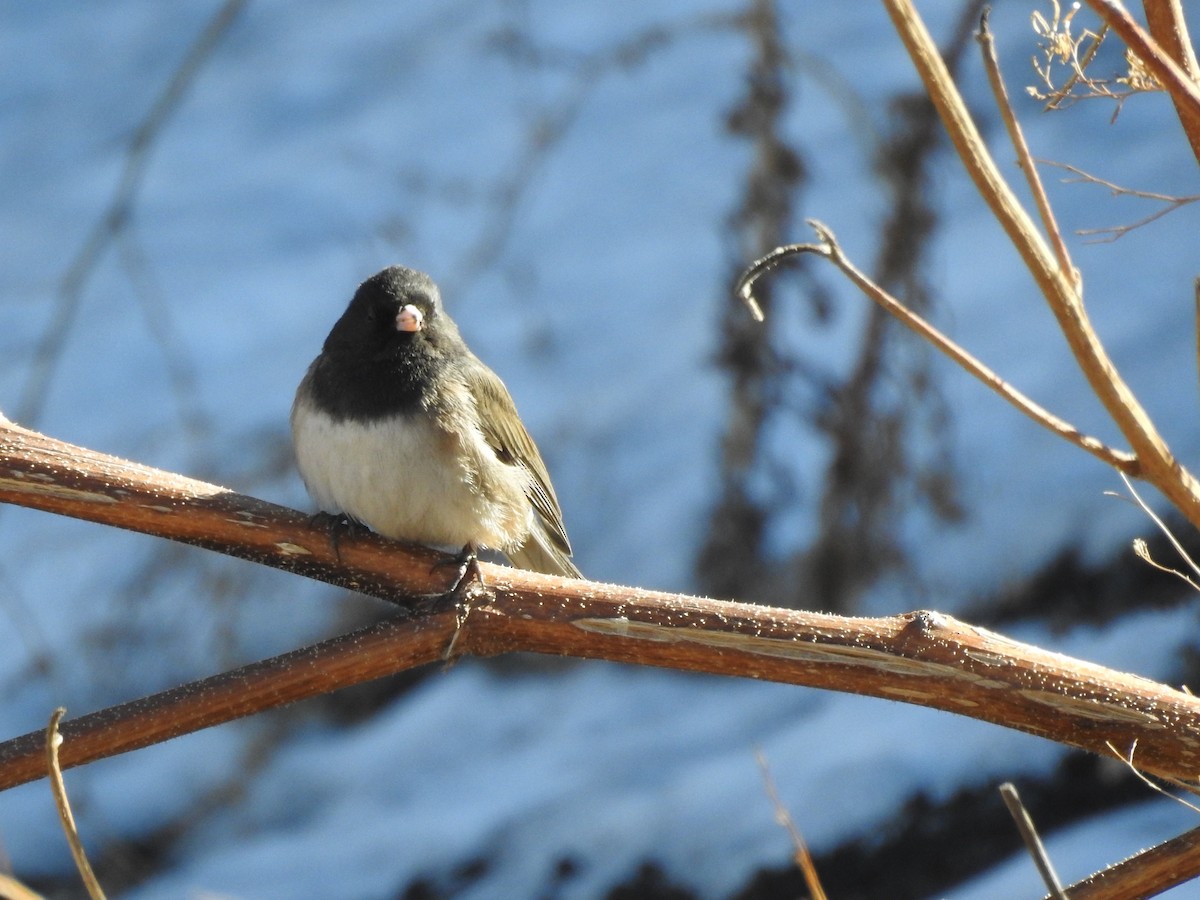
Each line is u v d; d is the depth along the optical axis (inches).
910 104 485.7
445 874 446.0
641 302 617.6
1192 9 578.2
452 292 553.6
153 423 619.2
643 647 160.6
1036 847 122.3
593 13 815.7
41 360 452.1
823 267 488.1
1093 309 524.1
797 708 458.3
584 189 699.4
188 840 501.7
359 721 526.0
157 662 504.7
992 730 400.2
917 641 152.3
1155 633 405.1
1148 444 128.3
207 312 696.4
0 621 546.6
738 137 502.3
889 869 384.2
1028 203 584.7
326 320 668.7
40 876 488.1
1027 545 449.4
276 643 506.9
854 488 470.9
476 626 164.7
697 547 500.4
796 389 480.4
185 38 940.0
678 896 402.6
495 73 800.9
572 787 458.3
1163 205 555.5
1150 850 144.4
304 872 464.8
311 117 826.8
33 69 957.8
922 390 470.9
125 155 854.5
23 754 153.6
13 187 853.8
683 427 547.2
